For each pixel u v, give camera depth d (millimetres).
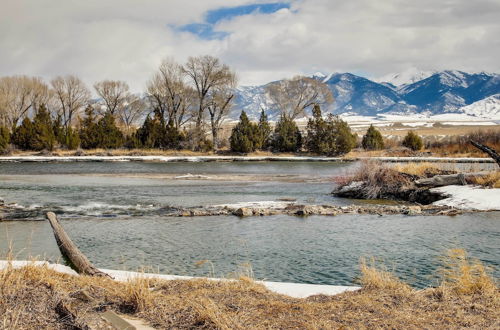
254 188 25812
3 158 46875
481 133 59844
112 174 34312
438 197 20406
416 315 5473
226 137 70188
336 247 11906
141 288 6027
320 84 77562
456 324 5141
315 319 5328
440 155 54844
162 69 66750
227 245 12227
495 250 11320
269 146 63125
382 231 13867
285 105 78812
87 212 17516
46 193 23078
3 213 17078
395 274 9312
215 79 64188
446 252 11172
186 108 68625
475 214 16469
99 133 60469
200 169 39625
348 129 57969
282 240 12758
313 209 17312
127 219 16109
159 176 32969
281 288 7172
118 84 77875
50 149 57125
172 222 15555
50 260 10344
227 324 5113
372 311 5609
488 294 6160
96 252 11578
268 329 5047
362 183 22844
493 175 20672
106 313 5535
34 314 5312
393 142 65812
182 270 9914
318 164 46594
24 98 73812
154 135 61531
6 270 6180
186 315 5516
